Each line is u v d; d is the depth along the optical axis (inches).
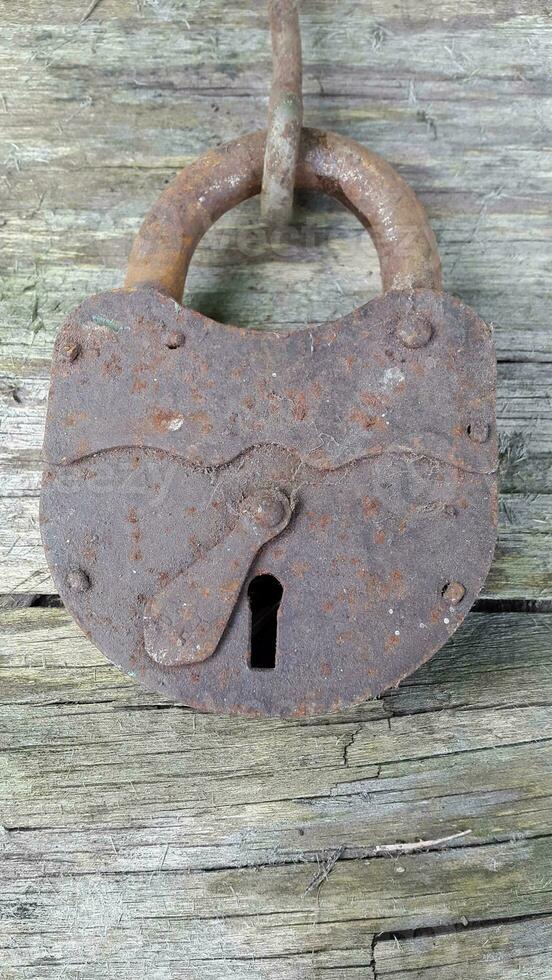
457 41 8.3
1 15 8.3
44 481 6.6
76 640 7.7
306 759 7.4
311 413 6.5
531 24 8.2
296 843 7.3
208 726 7.5
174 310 6.6
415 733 7.5
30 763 7.5
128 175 8.1
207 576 6.4
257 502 6.4
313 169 7.1
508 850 7.4
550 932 7.3
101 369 6.6
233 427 6.5
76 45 8.3
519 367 8.0
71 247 8.1
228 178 7.0
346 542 6.5
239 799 7.4
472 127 8.2
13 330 8.0
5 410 7.9
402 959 7.2
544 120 8.3
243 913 7.3
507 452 7.9
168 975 7.2
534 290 8.1
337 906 7.3
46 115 8.2
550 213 8.2
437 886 7.3
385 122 8.2
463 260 8.1
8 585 7.8
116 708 7.5
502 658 7.7
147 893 7.3
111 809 7.4
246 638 6.4
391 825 7.4
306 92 8.2
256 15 8.3
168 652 6.4
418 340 6.5
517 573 7.8
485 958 7.2
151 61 8.2
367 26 8.3
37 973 7.2
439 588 6.5
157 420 6.5
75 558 6.5
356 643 6.4
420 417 6.5
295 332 6.6
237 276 8.0
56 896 7.3
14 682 7.6
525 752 7.5
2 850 7.4
